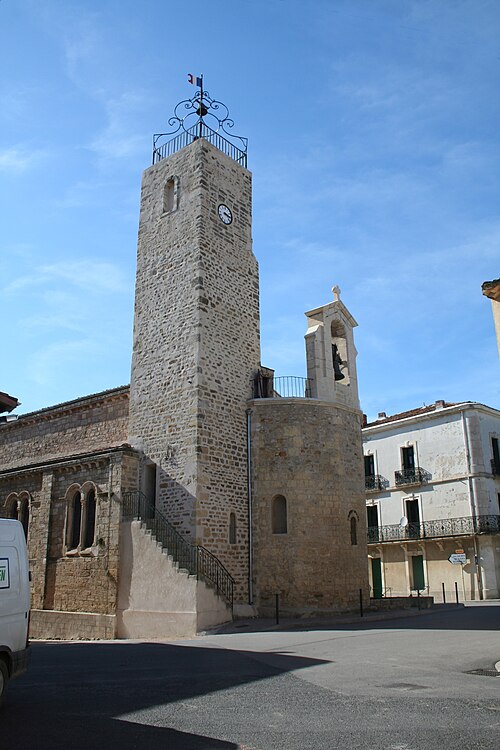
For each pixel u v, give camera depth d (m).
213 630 18.98
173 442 23.44
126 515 23.11
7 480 28.78
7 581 8.95
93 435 28.25
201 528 21.77
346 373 27.42
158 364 25.08
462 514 38.53
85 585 23.44
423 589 39.81
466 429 39.31
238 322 25.98
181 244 25.86
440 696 9.05
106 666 12.42
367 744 6.75
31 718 8.03
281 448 23.94
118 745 6.81
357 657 12.74
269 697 9.07
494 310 13.67
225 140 28.48
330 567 23.03
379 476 43.81
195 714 8.13
